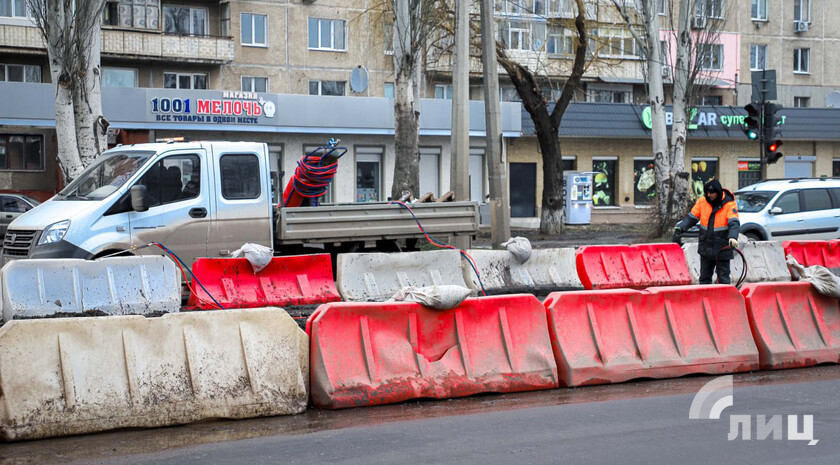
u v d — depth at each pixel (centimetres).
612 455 633
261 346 766
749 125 2448
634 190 4578
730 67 4891
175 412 718
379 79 4262
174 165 1308
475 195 4191
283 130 3681
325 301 1337
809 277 1052
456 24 1902
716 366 960
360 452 639
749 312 1004
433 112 3969
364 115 3831
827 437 690
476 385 841
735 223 1311
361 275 1370
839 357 1037
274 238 1380
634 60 4206
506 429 712
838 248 1892
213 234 1325
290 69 4091
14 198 2855
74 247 1226
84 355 693
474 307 860
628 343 927
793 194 2175
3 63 3600
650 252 1677
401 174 2358
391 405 807
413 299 840
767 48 5009
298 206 1430
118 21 3769
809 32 5100
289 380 772
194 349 738
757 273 1772
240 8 3981
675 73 3008
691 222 1362
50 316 1072
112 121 3378
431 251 1437
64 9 1983
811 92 5116
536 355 879
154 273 1164
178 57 3806
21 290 1062
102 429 688
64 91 1989
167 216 1291
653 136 3011
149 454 633
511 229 3656
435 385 824
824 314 1050
